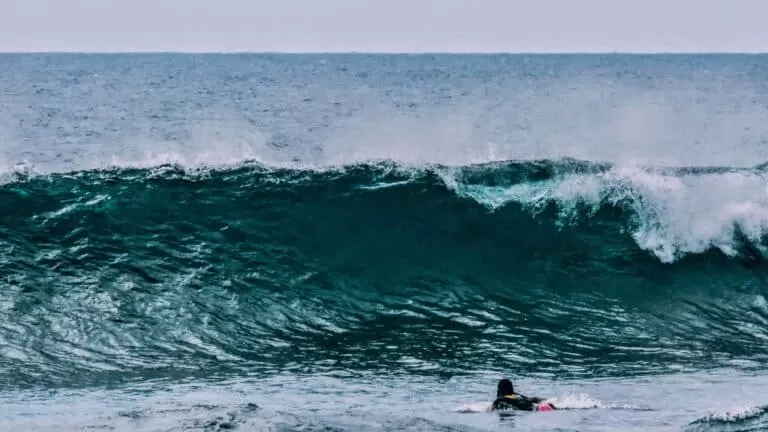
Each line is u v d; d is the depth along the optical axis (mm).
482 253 17453
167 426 8562
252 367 12586
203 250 16797
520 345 13836
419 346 13672
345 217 17891
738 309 16016
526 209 18156
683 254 17359
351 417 9312
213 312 14734
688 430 8656
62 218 17000
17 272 15469
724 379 12016
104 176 18094
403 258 17234
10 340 13125
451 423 9172
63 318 14023
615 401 10617
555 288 16594
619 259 17297
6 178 17766
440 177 18641
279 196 18000
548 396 11062
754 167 19062
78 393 11281
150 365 12586
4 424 9047
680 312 15812
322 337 14062
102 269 15852
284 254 16953
